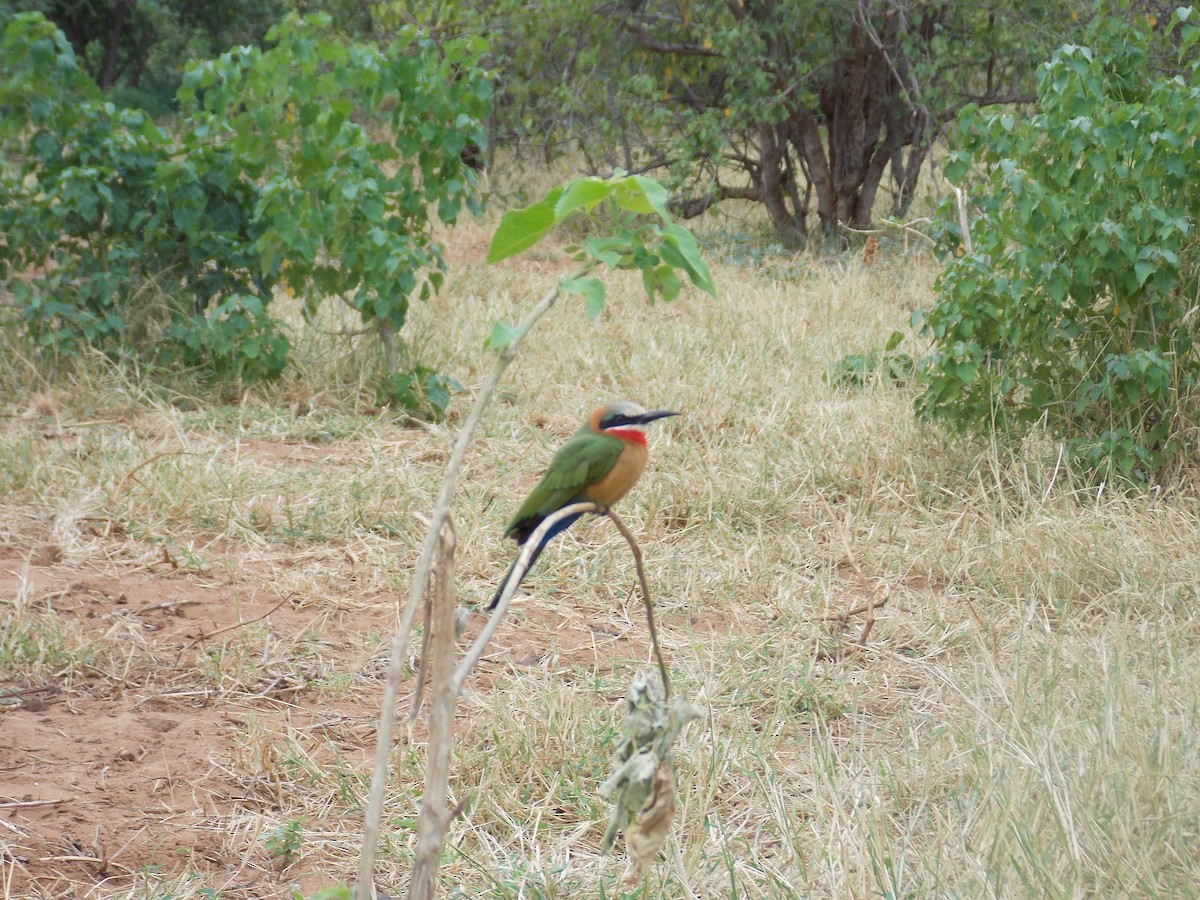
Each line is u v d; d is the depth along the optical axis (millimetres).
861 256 21812
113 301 13547
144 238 13516
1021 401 11734
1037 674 7211
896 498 10586
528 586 9000
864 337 16250
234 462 11133
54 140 13195
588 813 6047
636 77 21953
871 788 5969
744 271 21609
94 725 6805
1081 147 10133
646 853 3402
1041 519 9703
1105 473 10500
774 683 7523
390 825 5992
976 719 6672
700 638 8305
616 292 19484
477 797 6117
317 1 27234
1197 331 10617
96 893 5344
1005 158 10734
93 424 12008
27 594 8203
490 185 26969
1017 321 10680
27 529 9531
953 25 22719
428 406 13047
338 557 9422
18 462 10578
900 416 12258
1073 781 5594
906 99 21375
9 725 6711
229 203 13719
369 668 7727
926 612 8648
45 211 13109
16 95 12859
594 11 22391
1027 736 6184
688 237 2861
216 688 7324
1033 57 21172
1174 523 9648
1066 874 4992
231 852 5723
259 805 6152
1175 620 8109
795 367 14875
